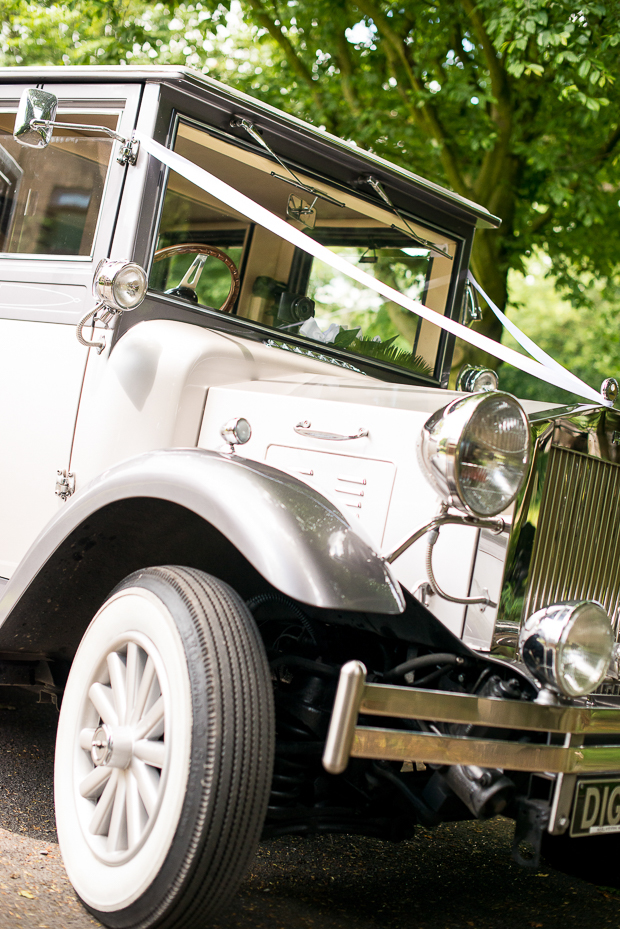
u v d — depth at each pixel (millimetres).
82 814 1966
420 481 2213
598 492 2373
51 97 2521
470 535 2145
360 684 1612
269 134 2900
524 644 1882
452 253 3600
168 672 1778
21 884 1954
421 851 2703
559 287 10336
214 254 2871
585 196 8453
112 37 8734
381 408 2326
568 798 1861
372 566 1786
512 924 2189
